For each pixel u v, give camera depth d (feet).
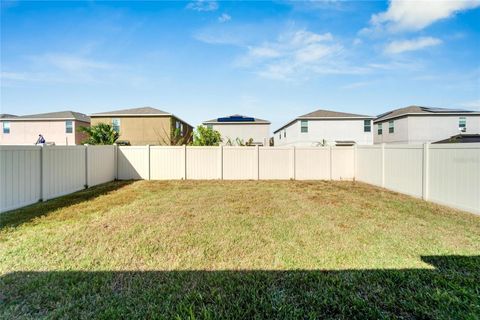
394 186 28.71
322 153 39.40
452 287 8.64
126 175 38.40
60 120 86.79
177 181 36.42
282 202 22.35
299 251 11.63
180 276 9.36
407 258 10.91
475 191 18.26
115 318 7.06
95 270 9.77
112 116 74.59
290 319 7.08
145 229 14.60
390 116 84.64
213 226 15.26
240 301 7.91
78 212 18.25
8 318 6.98
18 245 12.01
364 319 7.11
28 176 20.56
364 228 14.99
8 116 90.38
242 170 39.14
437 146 21.99
